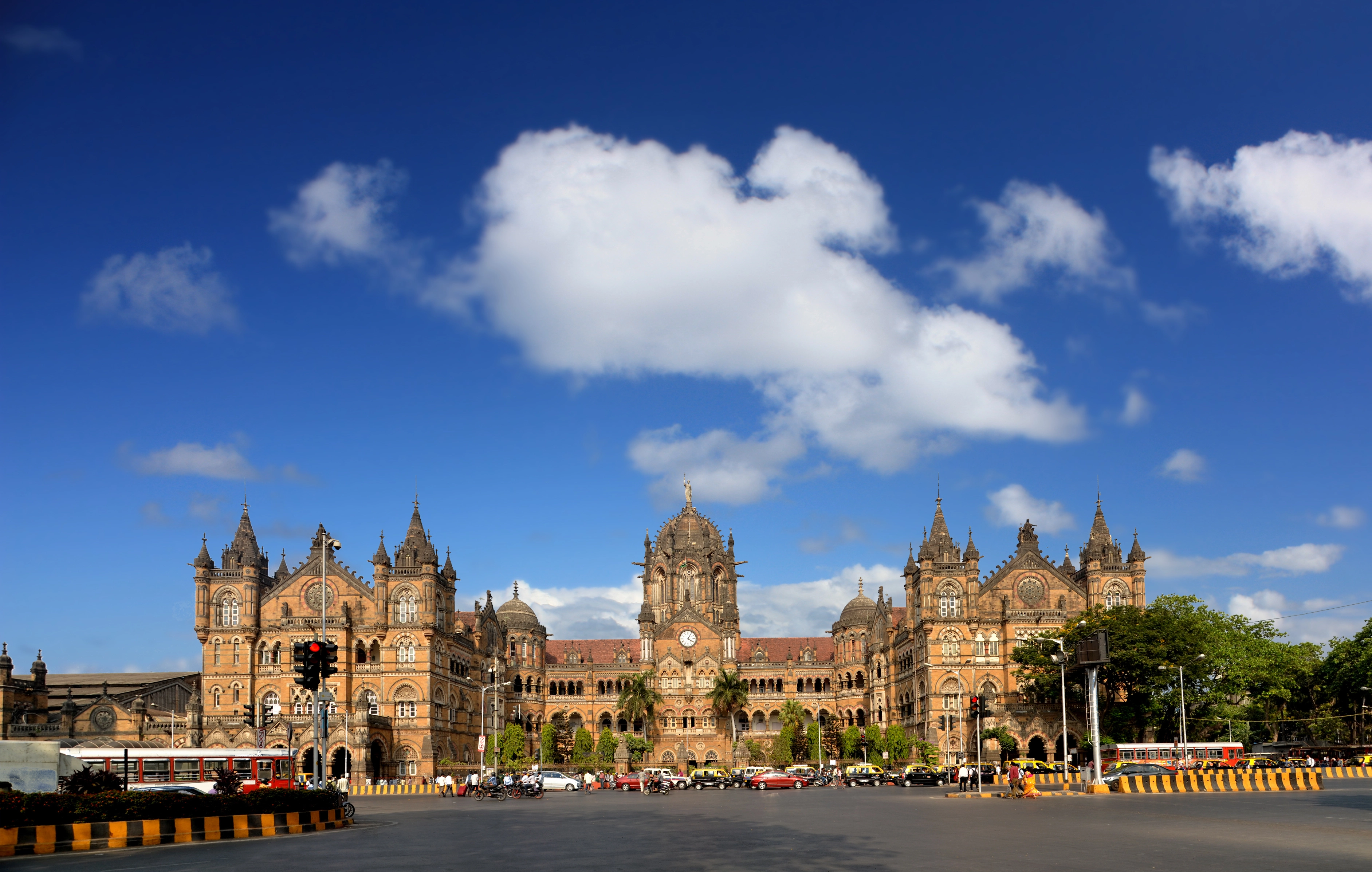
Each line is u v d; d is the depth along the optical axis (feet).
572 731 597.93
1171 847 127.44
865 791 328.90
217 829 162.09
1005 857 118.11
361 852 133.80
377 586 456.86
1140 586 475.31
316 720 205.67
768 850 128.98
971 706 278.46
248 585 457.27
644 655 586.86
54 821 145.48
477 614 559.38
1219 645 427.74
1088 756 406.00
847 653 601.62
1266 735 531.50
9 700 436.76
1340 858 115.55
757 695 602.85
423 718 447.01
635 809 233.76
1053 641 356.79
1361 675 435.94
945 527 502.38
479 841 148.66
